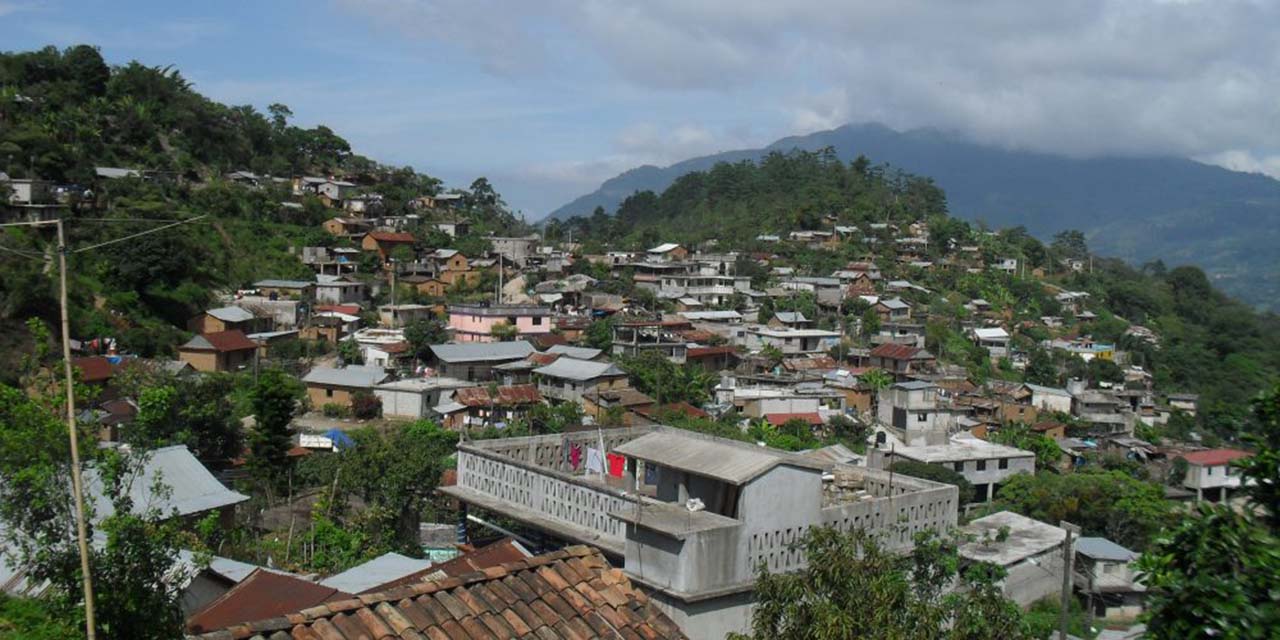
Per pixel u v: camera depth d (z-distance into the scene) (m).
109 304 57.69
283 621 8.13
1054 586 31.16
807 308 84.81
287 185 93.56
